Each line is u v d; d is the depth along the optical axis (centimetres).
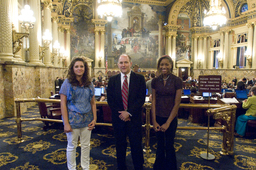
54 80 1232
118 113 255
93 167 295
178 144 401
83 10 1977
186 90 762
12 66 599
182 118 675
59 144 388
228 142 346
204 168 296
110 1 987
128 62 255
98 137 440
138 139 252
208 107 340
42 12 1183
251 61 1539
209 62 2194
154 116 263
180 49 2264
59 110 514
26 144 386
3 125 517
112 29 2083
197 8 2169
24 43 926
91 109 262
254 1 1483
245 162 318
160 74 268
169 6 2145
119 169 266
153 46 2209
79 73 237
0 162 308
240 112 525
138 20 2159
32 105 813
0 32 593
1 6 587
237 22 1744
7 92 605
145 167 299
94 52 2033
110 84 264
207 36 2166
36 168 290
